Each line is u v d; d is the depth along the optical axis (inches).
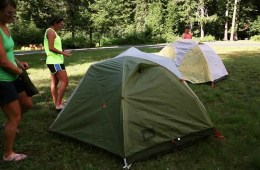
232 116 219.0
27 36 1063.6
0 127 201.3
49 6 1055.0
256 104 253.1
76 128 180.5
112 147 160.2
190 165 155.2
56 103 239.1
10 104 145.0
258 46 832.9
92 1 1228.5
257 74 385.4
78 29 1194.0
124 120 159.2
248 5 1457.9
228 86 322.3
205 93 289.7
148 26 1320.1
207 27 1489.9
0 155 164.1
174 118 171.3
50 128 191.6
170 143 168.1
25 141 182.2
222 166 153.6
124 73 172.9
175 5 1355.8
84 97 182.1
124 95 163.8
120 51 794.2
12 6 140.4
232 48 771.4
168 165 154.7
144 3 1405.0
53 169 152.6
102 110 171.2
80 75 405.4
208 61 337.1
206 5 1440.7
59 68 228.8
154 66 180.4
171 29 1342.3
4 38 141.4
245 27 1486.2
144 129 162.4
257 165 150.2
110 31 1235.9
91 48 979.9
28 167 153.3
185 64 343.3
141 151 158.6
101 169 151.7
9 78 142.8
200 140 180.9
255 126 201.2
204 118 179.3
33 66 508.4
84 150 170.2
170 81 177.5
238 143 176.7
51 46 221.5
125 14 1306.6
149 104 168.1
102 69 183.8
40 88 324.8
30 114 229.6
